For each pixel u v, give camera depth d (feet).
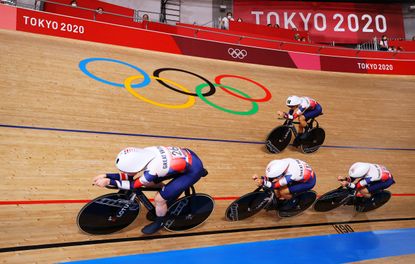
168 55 25.43
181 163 8.86
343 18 46.06
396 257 10.96
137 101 17.94
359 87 28.45
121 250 9.30
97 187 11.77
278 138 16.46
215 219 11.59
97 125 15.08
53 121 14.35
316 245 11.25
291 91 24.95
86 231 9.39
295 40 35.40
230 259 9.75
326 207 13.39
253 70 27.22
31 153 12.27
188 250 9.82
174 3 43.04
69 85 17.31
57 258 8.61
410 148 20.70
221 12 44.45
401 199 15.79
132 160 8.14
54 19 22.88
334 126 21.27
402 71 33.14
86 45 22.85
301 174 11.23
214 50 27.40
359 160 18.22
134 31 25.16
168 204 9.61
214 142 16.44
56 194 10.94
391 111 25.18
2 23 21.42
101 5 29.91
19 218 9.64
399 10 47.11
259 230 11.53
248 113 20.20
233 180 14.07
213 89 22.04
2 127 13.00
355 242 11.82
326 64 31.09
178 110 18.31
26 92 15.55
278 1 45.32
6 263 8.13
